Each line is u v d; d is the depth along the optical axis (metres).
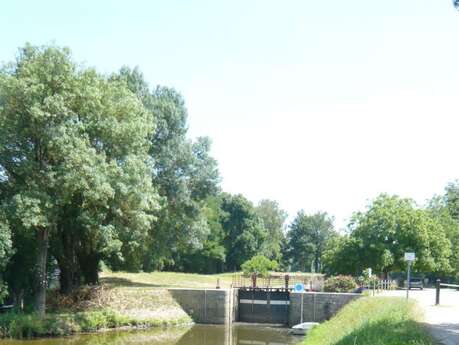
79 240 46.53
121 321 45.81
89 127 41.03
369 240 62.56
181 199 56.66
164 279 67.94
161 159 55.56
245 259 107.50
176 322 50.78
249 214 109.56
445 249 64.06
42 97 38.75
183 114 60.12
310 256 137.50
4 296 39.22
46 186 38.16
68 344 36.12
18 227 37.75
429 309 29.28
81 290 46.34
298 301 51.62
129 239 43.31
